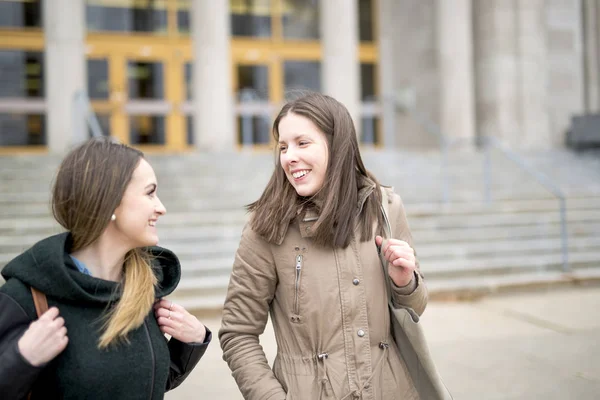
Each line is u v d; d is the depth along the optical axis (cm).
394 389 184
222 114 1259
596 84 1650
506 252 820
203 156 1073
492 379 423
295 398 178
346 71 1368
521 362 461
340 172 185
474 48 1528
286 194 191
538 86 1492
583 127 1430
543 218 915
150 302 162
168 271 181
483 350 496
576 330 555
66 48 1215
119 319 151
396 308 192
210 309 617
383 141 1684
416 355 189
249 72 1639
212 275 707
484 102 1502
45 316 142
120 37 1537
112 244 163
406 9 1653
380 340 188
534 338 530
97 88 1526
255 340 195
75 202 154
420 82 1595
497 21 1488
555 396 388
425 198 997
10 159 962
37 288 146
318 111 187
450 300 701
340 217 184
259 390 179
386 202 198
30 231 741
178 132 1570
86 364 147
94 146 159
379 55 1706
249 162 1061
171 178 970
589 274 775
